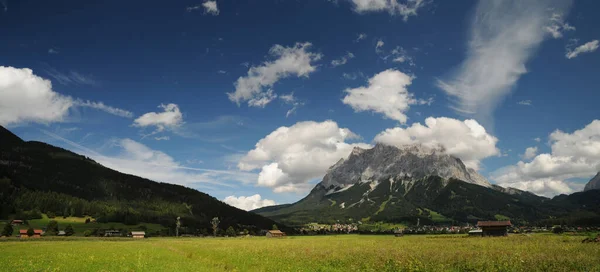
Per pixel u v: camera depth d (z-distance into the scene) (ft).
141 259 153.79
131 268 121.39
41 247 250.16
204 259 159.53
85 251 209.15
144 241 393.70
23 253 189.88
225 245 272.72
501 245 203.00
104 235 587.27
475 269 106.93
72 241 375.04
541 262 112.78
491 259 120.98
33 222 644.69
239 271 118.32
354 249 185.26
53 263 136.87
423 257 129.29
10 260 148.15
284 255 161.58
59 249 227.61
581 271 100.94
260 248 222.07
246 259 150.20
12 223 606.96
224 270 123.03
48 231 550.36
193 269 118.32
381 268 112.68
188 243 325.62
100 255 177.68
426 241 286.66
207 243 321.73
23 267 123.75
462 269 108.88
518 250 160.86
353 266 116.98
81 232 598.75
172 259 158.30
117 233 606.96
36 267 124.16
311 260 137.80
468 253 142.51
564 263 110.32
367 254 148.56
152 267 122.62
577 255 127.24
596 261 112.16
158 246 276.41
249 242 340.59
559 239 261.44
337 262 128.67
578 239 255.50
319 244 268.82
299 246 239.50
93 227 651.66
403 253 147.43
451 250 166.30
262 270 119.34
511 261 115.24
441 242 256.73
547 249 160.04
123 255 177.88
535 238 284.82
